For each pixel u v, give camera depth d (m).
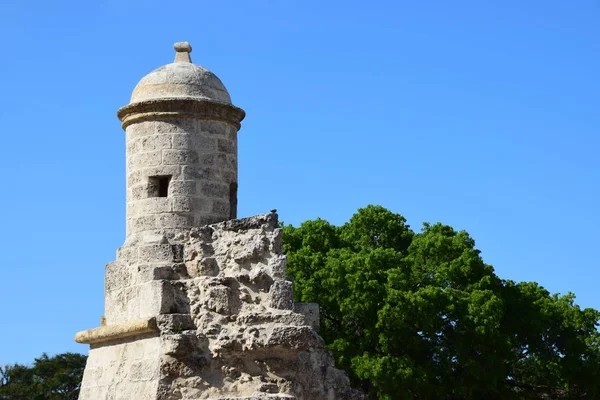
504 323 49.25
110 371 21.58
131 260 21.70
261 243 20.69
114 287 22.14
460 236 50.16
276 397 19.80
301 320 20.41
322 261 47.34
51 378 66.44
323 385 21.30
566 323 50.59
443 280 48.28
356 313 44.69
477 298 45.72
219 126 22.58
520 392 52.44
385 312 44.00
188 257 21.28
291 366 20.41
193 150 22.19
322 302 45.47
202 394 20.06
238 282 20.73
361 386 46.78
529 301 50.34
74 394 65.94
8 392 64.44
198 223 21.92
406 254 52.97
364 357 43.88
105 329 21.55
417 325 44.41
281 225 52.94
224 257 20.98
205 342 20.42
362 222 54.16
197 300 20.80
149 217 21.94
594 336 51.12
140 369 20.70
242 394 20.14
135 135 22.44
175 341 20.05
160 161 22.11
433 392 44.62
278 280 20.55
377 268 46.47
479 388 45.81
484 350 45.78
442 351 45.53
